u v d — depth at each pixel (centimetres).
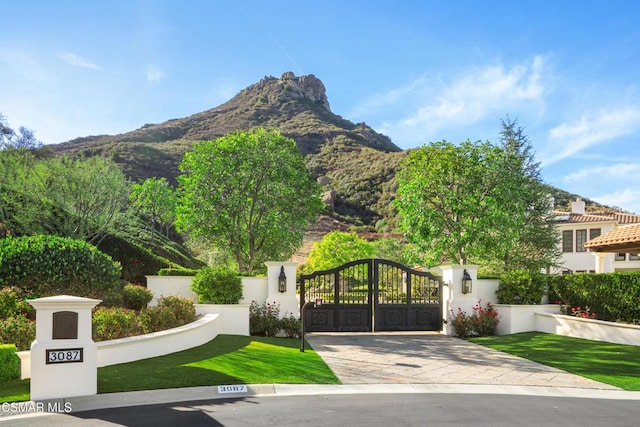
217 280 1559
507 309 1662
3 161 2016
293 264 1653
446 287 1720
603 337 1434
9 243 1138
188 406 734
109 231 1994
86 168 2022
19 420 648
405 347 1400
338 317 1677
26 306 1041
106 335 1031
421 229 2009
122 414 682
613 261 3219
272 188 2381
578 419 693
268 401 779
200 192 2303
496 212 1928
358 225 6550
